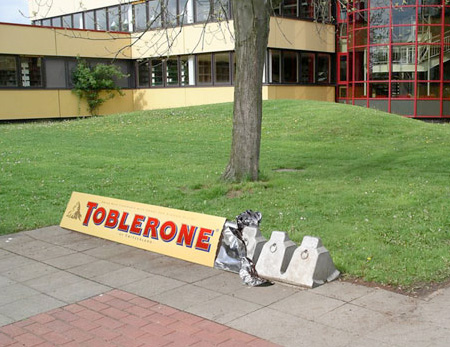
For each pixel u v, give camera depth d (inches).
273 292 217.8
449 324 182.2
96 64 1156.5
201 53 1080.8
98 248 286.7
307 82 1100.5
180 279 236.2
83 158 554.3
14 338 182.1
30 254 278.4
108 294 220.4
